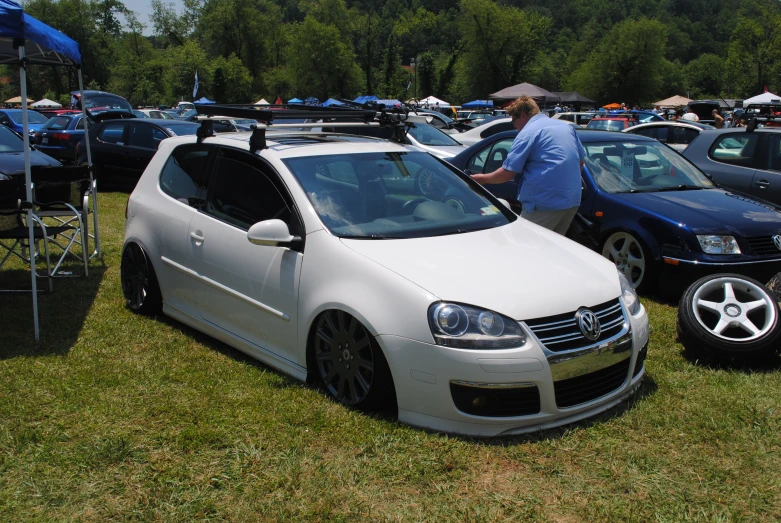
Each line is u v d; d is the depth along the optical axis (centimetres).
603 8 14838
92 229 892
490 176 550
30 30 450
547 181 529
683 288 564
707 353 420
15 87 7575
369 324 337
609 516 268
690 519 267
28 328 488
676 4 15875
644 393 379
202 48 8919
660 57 7444
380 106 519
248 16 8562
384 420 342
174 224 477
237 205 437
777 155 785
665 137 1264
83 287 604
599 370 340
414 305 327
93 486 287
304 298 375
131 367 415
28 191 465
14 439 322
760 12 7081
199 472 299
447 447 315
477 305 322
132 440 325
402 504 277
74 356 433
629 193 634
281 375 400
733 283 436
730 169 818
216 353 442
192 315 467
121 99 2575
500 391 315
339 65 8162
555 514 271
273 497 280
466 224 416
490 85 7800
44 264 688
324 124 489
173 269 479
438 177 463
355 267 354
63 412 354
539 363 317
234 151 456
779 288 472
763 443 325
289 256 388
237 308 425
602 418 347
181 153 507
